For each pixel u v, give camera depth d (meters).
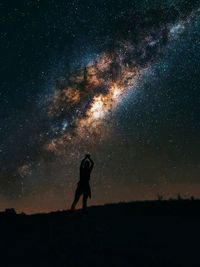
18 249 12.42
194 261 10.93
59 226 14.67
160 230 13.69
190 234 13.15
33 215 16.67
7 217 16.38
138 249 11.88
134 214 15.93
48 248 12.34
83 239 12.96
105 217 15.66
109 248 12.01
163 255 11.38
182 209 16.23
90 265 10.83
